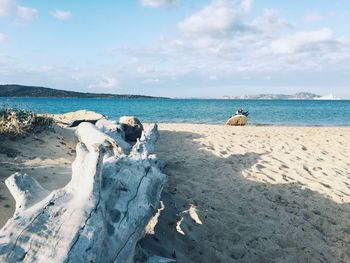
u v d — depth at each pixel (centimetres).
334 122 2848
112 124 933
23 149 643
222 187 690
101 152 269
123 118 1022
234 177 758
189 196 621
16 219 238
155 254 369
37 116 827
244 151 1035
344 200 675
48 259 212
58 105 5691
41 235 225
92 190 259
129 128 990
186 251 433
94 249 230
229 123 2012
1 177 478
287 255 471
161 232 441
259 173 802
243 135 1392
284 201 651
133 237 282
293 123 2722
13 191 274
